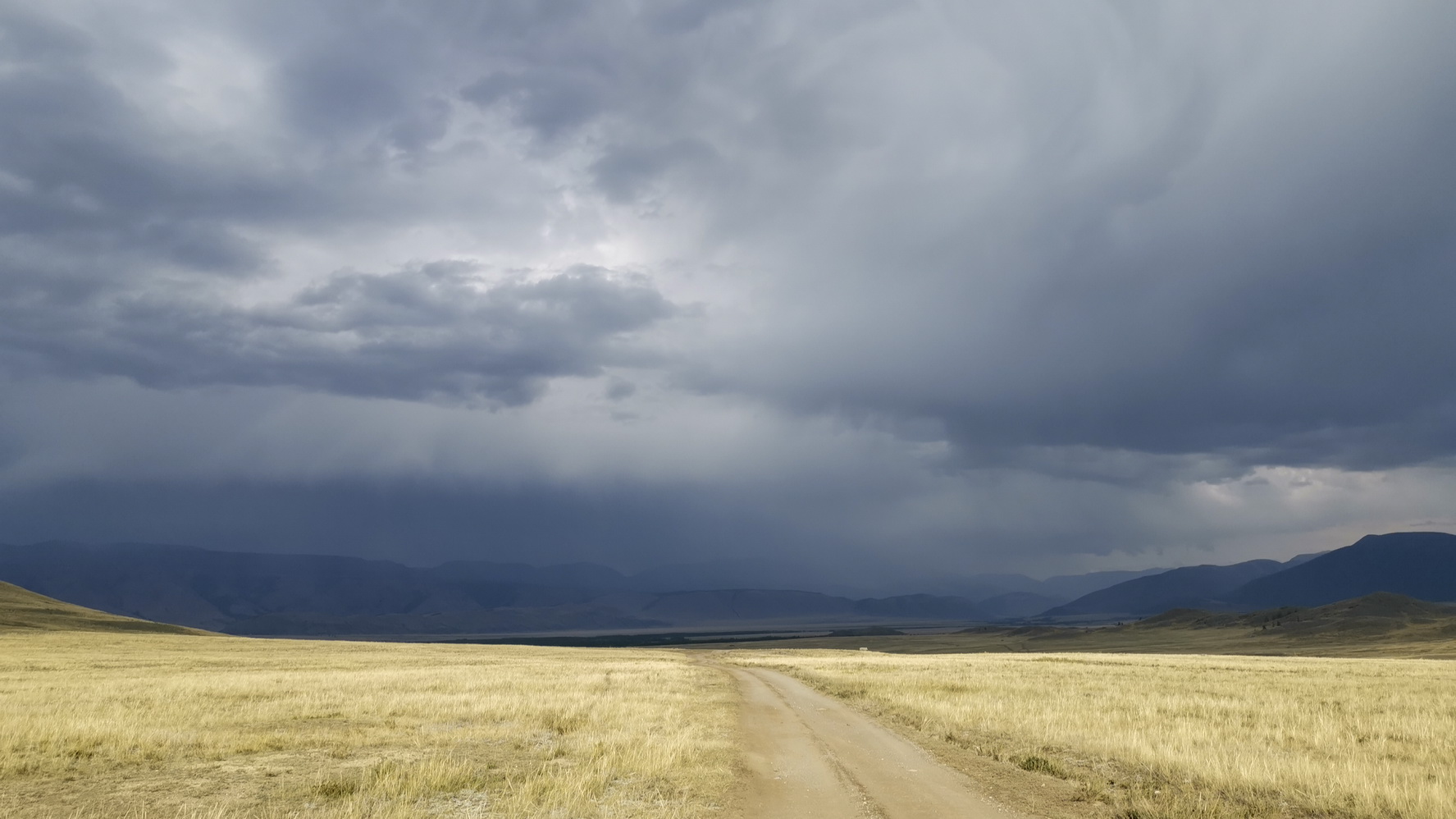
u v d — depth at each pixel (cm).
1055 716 2614
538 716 2702
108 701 3022
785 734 2409
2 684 3859
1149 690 3694
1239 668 5694
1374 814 1395
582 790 1520
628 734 2258
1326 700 3306
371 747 2072
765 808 1446
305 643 10831
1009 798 1537
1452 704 3167
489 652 9412
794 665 6825
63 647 8138
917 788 1623
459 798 1510
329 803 1458
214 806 1434
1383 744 2164
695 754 1955
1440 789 1495
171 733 2183
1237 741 2134
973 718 2598
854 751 2084
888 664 6581
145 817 1358
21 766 1708
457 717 2669
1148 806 1445
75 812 1398
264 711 2706
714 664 7462
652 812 1410
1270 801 1498
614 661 7681
